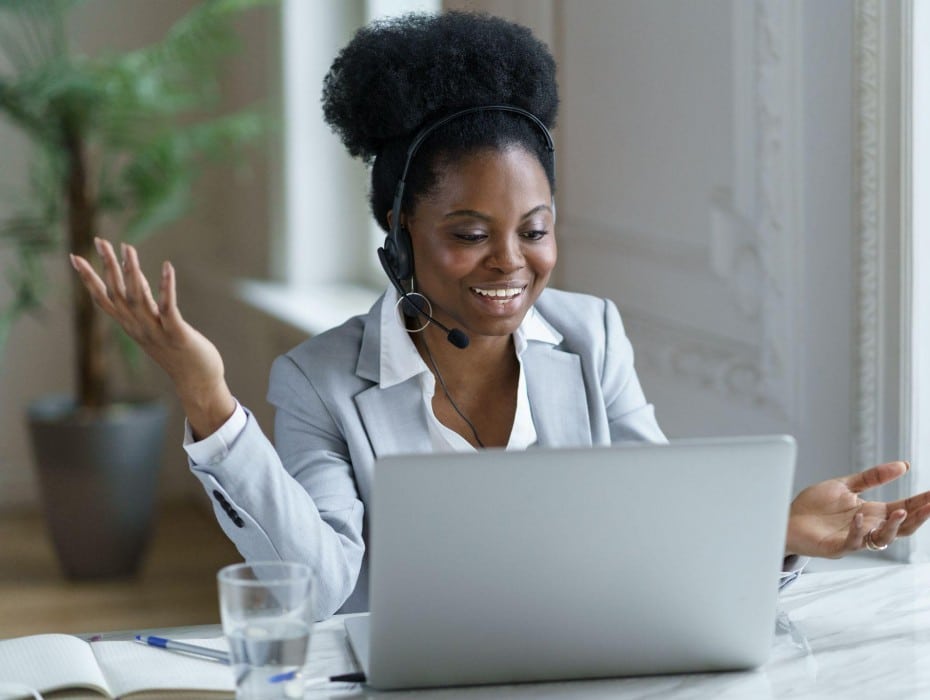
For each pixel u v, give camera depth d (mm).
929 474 2541
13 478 6020
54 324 5957
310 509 1792
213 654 1589
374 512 1395
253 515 1728
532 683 1535
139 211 5145
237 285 5496
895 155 2490
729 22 2861
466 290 1973
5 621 4570
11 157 5789
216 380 1652
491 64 1981
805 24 2672
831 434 2691
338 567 1816
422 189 1984
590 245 3447
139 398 5316
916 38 2445
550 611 1481
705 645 1539
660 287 3180
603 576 1471
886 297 2535
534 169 1980
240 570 1420
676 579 1489
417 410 2033
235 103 5871
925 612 1791
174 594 4867
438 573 1437
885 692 1496
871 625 1737
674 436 3188
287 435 2027
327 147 5344
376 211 2119
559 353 2123
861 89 2516
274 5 5285
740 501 1466
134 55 5105
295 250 5363
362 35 2066
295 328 4633
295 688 1389
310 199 5348
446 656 1495
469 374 2072
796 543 1793
